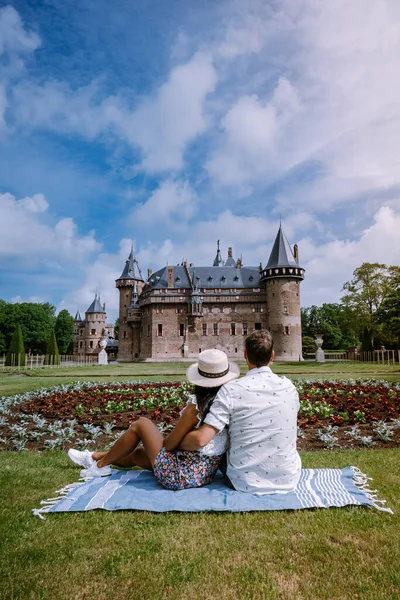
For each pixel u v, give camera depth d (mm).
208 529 3707
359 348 69062
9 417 10305
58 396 13664
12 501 4559
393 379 19250
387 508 4012
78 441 7500
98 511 4109
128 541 3541
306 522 3811
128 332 77750
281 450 4266
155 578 3023
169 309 70500
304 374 24797
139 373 28609
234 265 82812
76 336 117938
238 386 4250
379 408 10320
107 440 7848
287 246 67625
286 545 3439
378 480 5051
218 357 4348
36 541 3566
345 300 67438
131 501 4184
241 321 70250
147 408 11094
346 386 14945
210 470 4414
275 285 66812
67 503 4227
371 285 65438
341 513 3979
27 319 91500
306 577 3010
